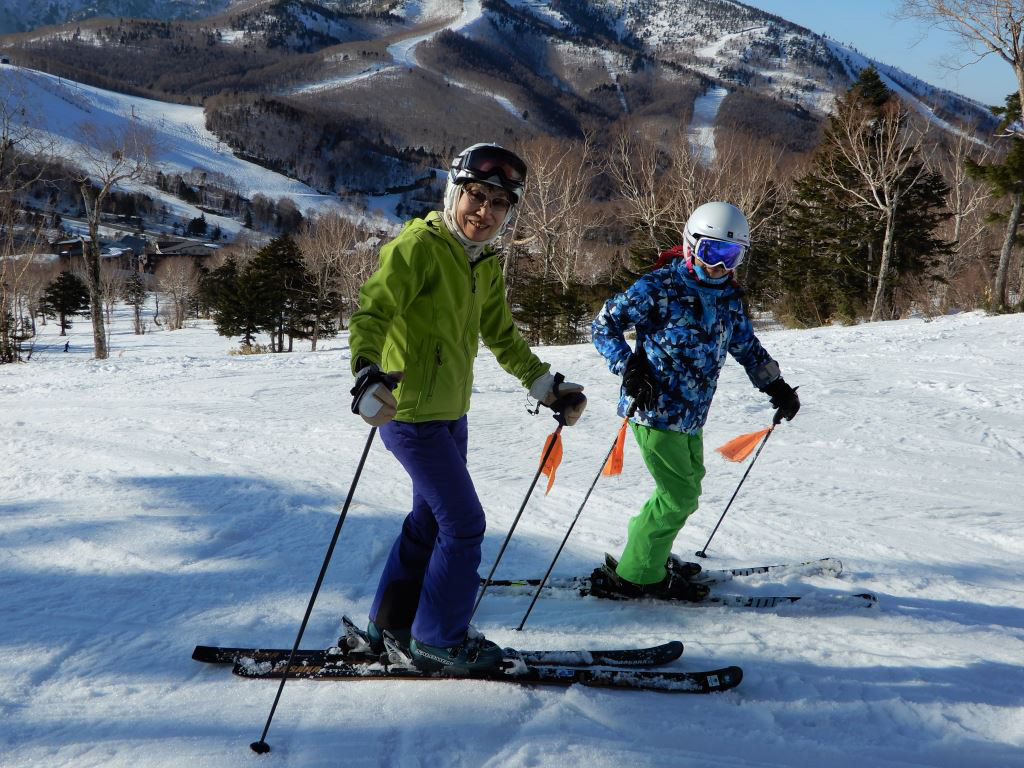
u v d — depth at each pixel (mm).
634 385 2600
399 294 1944
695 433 2764
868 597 2881
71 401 8227
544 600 2945
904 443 5824
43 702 2012
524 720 1992
